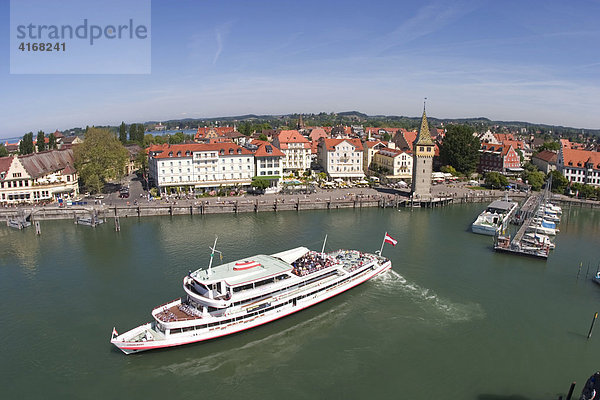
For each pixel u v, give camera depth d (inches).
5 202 5506.9
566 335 2522.1
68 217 5167.3
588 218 5620.1
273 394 1987.0
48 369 2144.4
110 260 3622.0
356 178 7628.0
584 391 1894.7
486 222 4763.8
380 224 4977.9
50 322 2578.7
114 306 2775.6
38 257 3725.4
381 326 2596.0
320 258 3115.2
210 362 2230.6
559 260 3806.6
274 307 2618.1
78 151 6338.6
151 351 2273.6
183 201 5718.5
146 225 4864.7
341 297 2977.4
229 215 5398.6
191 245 4025.6
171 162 6077.8
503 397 1983.3
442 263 3661.4
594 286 3221.0
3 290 3029.0
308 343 2412.6
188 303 2532.0
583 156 7416.3
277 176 6574.8
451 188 7273.6
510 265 3646.7
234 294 2449.6
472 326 2600.9
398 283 3221.0
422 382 2079.2
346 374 2135.8
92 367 2166.6
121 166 6820.9
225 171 6378.0
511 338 2476.6
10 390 1988.2
